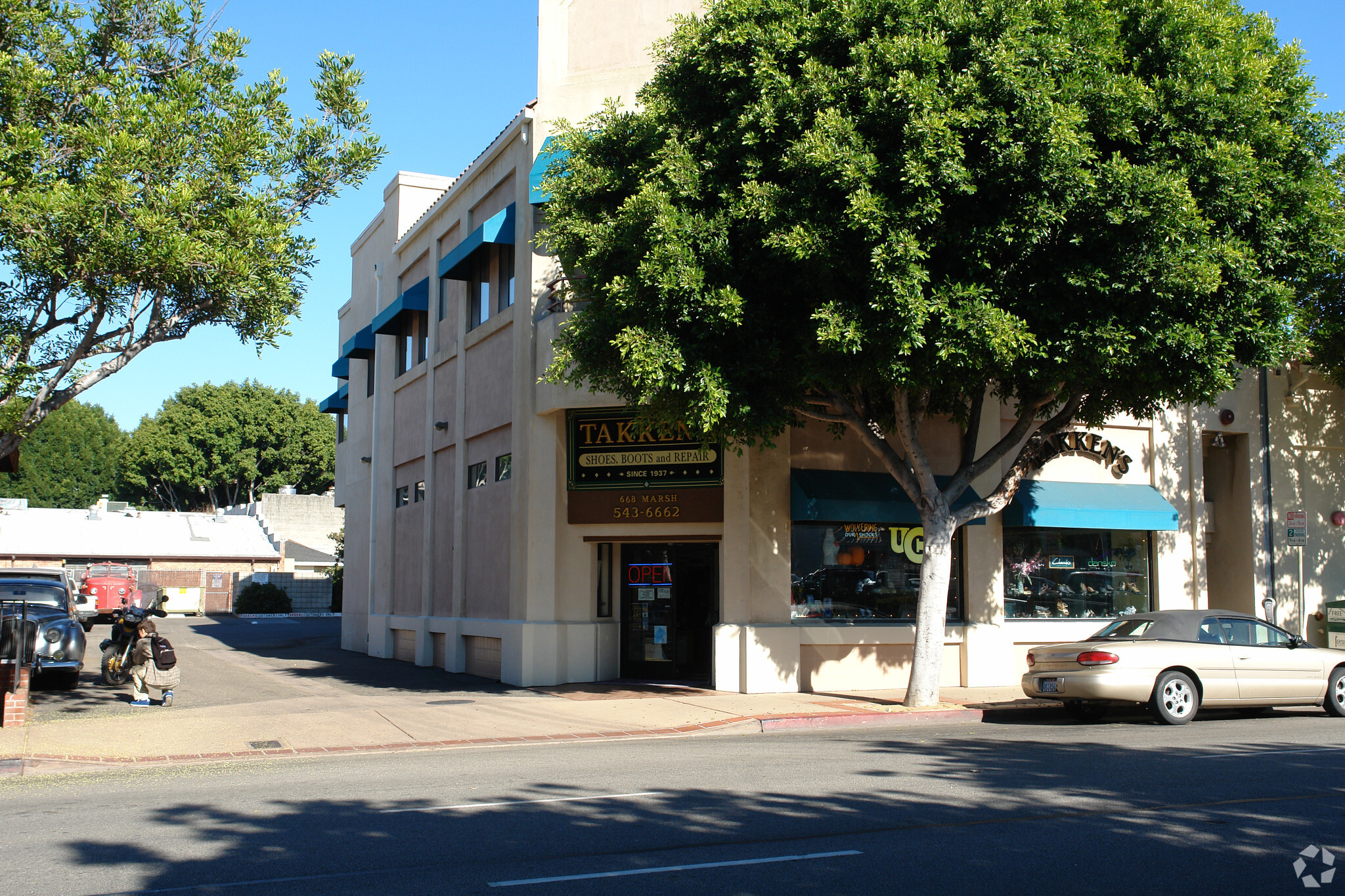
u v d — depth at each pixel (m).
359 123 14.32
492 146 20.31
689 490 17.14
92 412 75.31
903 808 7.83
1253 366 13.28
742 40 12.75
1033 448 14.88
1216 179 12.15
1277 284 12.61
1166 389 13.09
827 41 12.48
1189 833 7.01
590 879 5.97
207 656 25.66
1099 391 14.32
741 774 9.41
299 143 13.98
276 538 54.25
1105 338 11.86
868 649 17.00
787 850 6.61
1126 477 19.42
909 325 11.34
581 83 18.48
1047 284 11.98
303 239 14.00
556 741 12.36
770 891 5.73
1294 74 13.42
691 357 12.36
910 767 9.72
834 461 17.27
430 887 5.84
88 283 11.95
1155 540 19.47
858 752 10.82
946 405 15.79
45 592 18.20
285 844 6.87
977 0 11.89
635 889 5.76
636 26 18.34
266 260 12.79
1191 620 13.92
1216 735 12.15
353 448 29.61
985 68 11.34
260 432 67.75
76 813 7.96
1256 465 20.62
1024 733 12.57
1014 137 11.38
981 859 6.36
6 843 6.96
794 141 12.02
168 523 54.38
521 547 18.09
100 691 16.86
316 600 50.94
